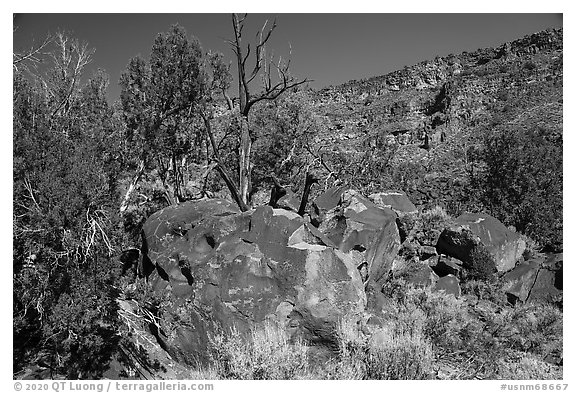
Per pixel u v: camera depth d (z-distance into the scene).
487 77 121.69
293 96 21.12
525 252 14.27
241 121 16.69
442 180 27.92
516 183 19.91
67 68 11.83
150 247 9.89
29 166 7.64
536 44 145.25
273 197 14.76
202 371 7.74
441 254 13.52
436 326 8.68
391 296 10.51
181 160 16.28
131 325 8.34
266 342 7.34
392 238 10.92
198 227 9.39
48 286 7.38
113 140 11.48
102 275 7.68
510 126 68.38
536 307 10.95
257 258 8.43
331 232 10.38
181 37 13.96
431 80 160.12
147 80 13.73
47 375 7.49
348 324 7.95
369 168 22.72
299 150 20.95
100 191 7.95
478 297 11.74
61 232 7.30
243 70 17.03
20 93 8.53
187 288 8.72
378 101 143.88
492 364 7.81
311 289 8.08
